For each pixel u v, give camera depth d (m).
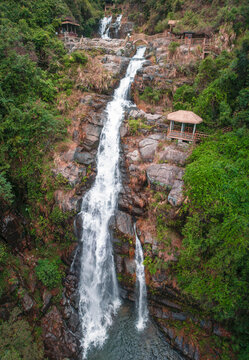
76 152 22.03
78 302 17.59
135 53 35.16
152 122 23.64
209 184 15.34
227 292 13.77
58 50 29.22
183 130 21.97
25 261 18.72
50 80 25.36
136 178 20.16
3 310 15.12
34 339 15.08
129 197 20.11
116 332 16.33
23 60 21.47
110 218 19.75
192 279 15.22
